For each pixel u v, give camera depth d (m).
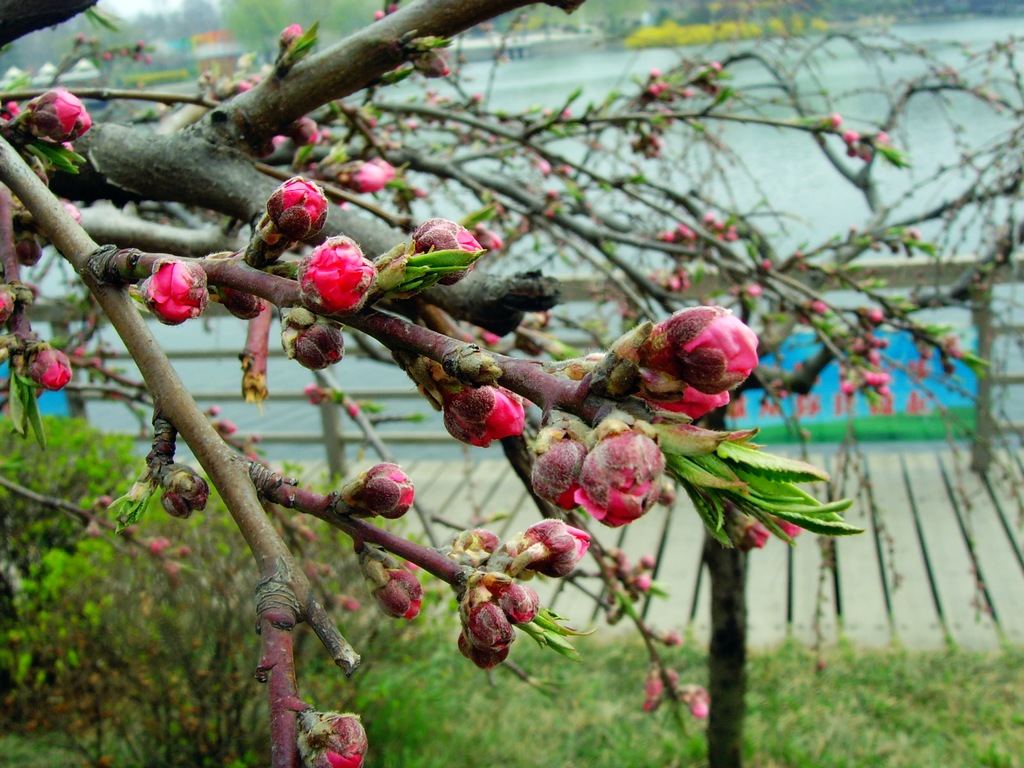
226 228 1.61
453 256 0.78
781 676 5.54
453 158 3.21
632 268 3.02
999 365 4.11
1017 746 4.89
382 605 0.92
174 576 3.60
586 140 3.58
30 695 4.79
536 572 0.88
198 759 4.62
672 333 0.70
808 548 6.75
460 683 5.63
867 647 5.75
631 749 5.02
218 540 4.60
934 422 6.86
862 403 6.90
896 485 7.45
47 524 5.16
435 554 0.86
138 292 0.94
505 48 4.05
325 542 4.64
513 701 5.47
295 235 0.86
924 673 5.48
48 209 0.92
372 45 1.42
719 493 0.72
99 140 1.51
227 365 9.33
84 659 4.54
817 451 7.94
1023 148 3.68
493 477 8.05
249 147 1.53
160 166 1.50
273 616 0.76
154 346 0.86
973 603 4.16
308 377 8.55
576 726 5.25
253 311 0.97
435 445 8.95
